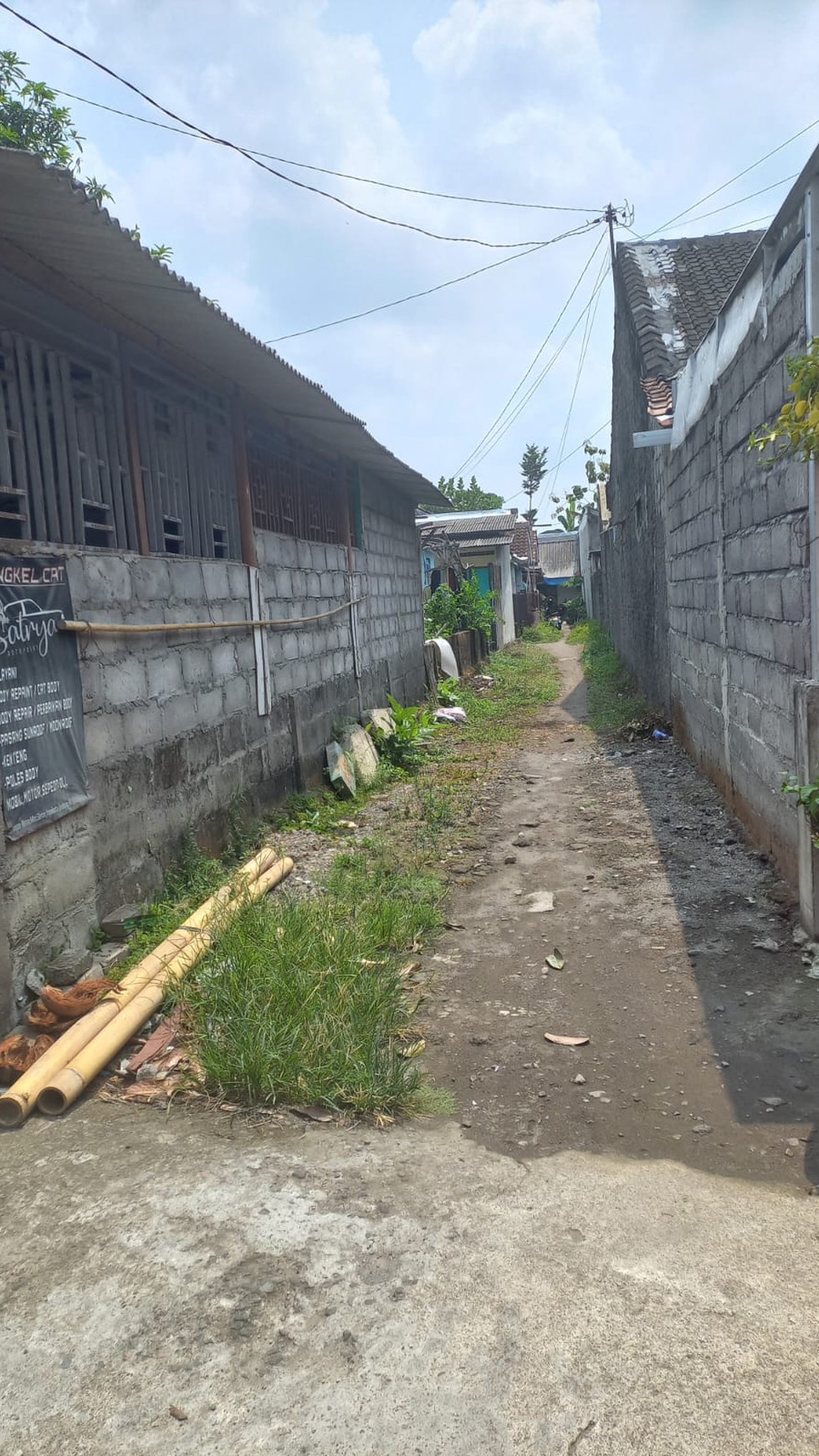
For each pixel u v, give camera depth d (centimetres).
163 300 467
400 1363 209
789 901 489
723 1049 362
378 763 955
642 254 1338
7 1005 364
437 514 3002
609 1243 250
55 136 816
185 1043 368
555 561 5347
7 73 782
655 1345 212
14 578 383
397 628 1292
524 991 425
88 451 474
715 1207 267
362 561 1084
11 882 372
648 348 1108
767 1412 193
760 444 428
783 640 497
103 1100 333
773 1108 321
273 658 751
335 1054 339
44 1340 220
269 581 746
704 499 729
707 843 614
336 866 608
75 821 432
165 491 569
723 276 1252
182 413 596
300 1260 245
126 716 492
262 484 758
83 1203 272
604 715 1227
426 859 620
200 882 544
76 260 410
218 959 414
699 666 796
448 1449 188
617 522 1719
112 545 494
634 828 671
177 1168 289
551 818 721
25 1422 198
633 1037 377
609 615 2216
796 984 409
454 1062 364
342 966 401
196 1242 253
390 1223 260
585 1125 316
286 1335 219
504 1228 257
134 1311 228
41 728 400
